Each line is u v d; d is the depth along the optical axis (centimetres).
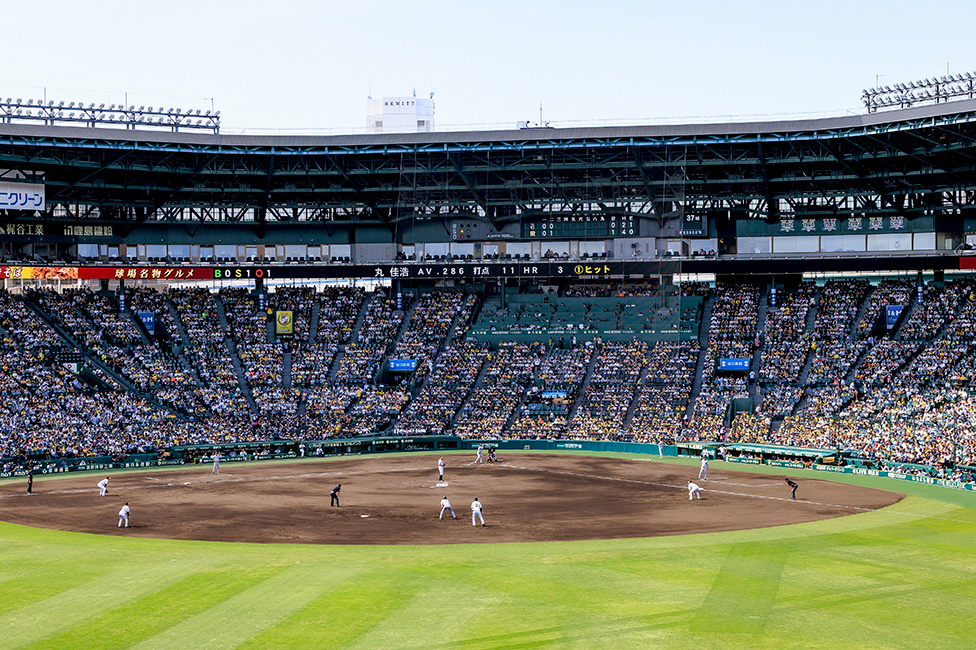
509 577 3753
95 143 9038
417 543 4531
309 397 9600
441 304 10850
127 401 8950
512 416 9450
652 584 3631
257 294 10906
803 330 9938
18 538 4638
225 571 3847
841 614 3225
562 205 9756
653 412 9138
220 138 9312
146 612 3225
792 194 10200
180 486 6669
